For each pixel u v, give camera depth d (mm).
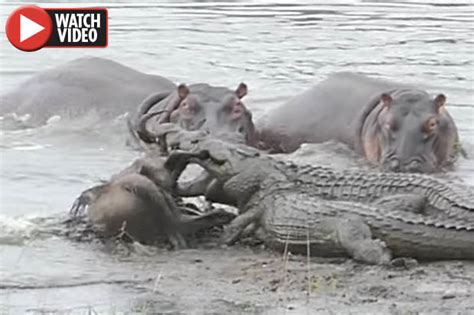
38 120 60406
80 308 30312
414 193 36562
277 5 125750
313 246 35125
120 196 36375
